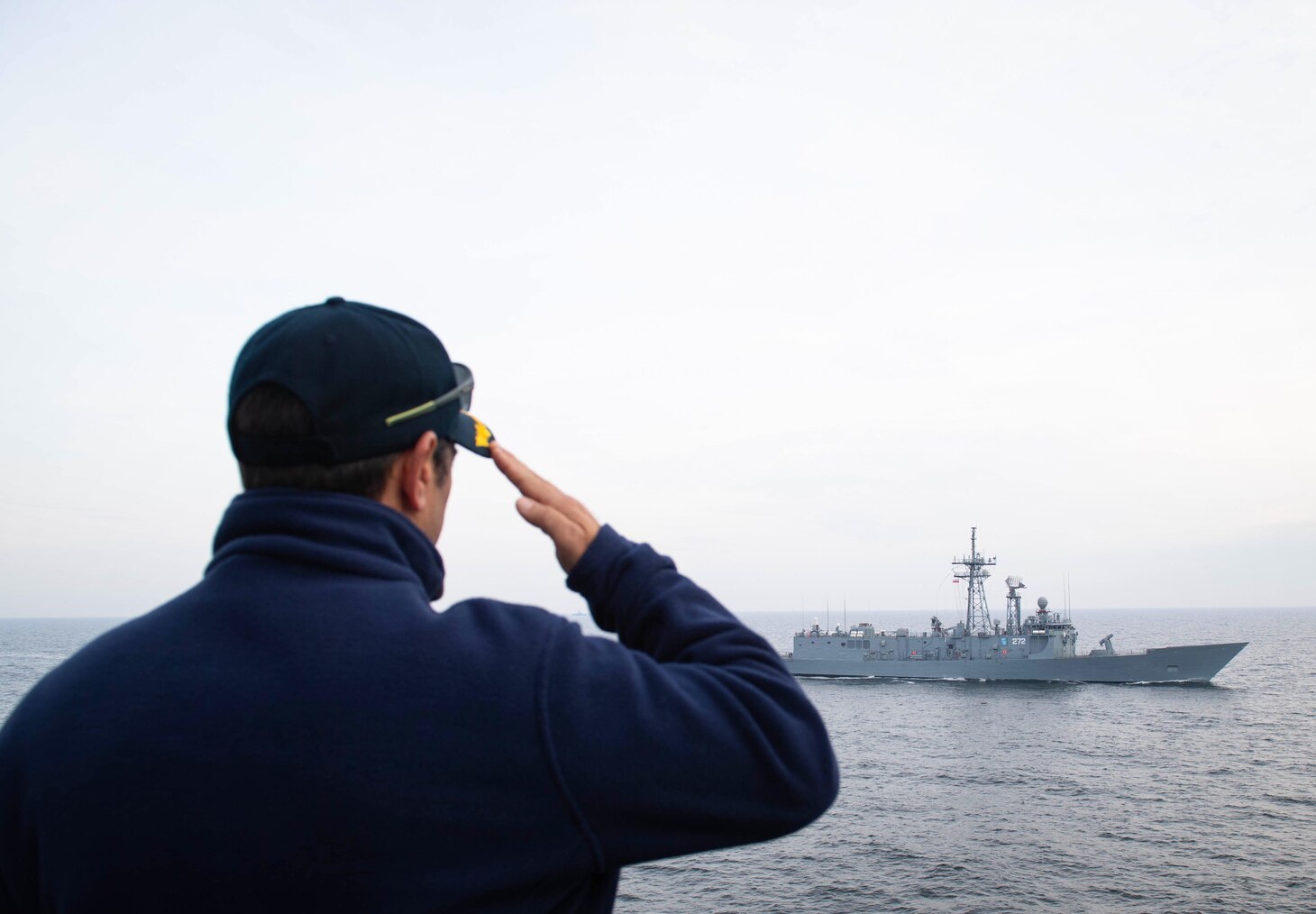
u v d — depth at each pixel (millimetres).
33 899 1740
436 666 1643
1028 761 48531
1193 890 27297
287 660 1632
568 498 2162
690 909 26156
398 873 1538
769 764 1697
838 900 26734
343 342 1812
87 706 1641
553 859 1622
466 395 2148
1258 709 66438
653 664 1780
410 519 1969
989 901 26422
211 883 1514
